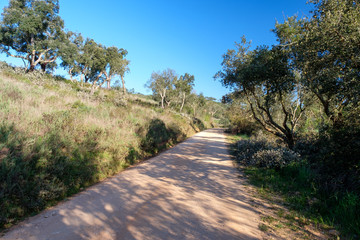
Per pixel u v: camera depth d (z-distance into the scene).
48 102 9.79
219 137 24.48
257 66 10.80
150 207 4.28
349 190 4.99
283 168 7.70
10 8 25.30
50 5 26.48
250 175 7.59
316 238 3.37
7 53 26.66
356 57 5.84
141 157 9.63
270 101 12.20
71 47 28.70
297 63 8.88
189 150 13.16
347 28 6.18
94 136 7.63
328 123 8.31
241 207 4.61
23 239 2.95
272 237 3.33
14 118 6.08
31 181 4.30
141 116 15.45
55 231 3.20
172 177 6.81
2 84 9.95
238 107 24.64
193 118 44.75
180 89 47.12
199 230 3.39
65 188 4.79
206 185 6.16
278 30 10.16
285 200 5.22
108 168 6.80
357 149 5.62
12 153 4.35
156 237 3.09
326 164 6.43
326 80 7.19
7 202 3.63
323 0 7.38
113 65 37.19
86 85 36.62
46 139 5.70
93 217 3.71
